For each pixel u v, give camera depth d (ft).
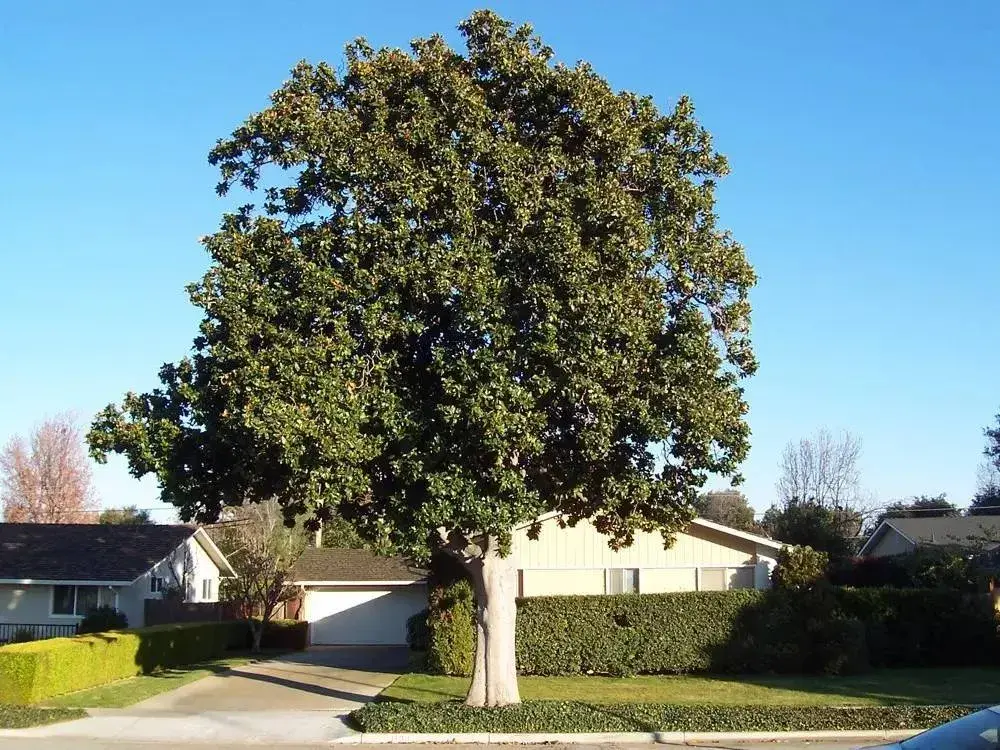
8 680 59.67
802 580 79.77
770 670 78.54
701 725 48.21
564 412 48.32
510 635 53.93
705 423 47.37
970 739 21.54
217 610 118.93
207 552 135.85
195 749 46.55
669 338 48.08
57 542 112.98
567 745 46.44
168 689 68.95
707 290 50.19
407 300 47.14
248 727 51.80
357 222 47.47
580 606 79.25
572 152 51.03
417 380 48.83
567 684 70.54
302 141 49.21
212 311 47.16
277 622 119.03
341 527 134.51
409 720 48.93
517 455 48.29
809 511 147.74
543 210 47.55
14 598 105.09
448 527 47.21
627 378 46.60
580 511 55.06
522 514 45.75
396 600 130.11
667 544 55.83
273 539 111.75
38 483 215.72
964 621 86.28
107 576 104.01
